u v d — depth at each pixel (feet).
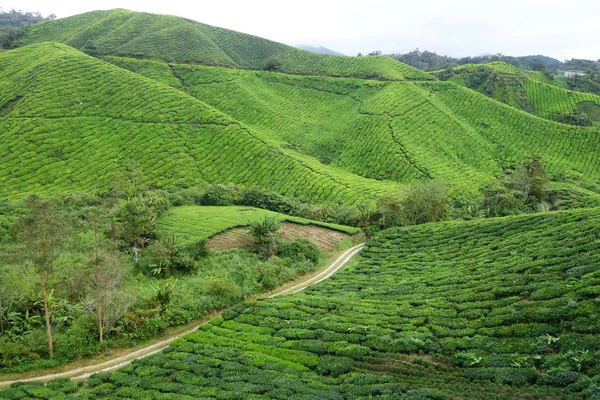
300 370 105.50
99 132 375.86
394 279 164.55
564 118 559.79
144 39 645.10
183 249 187.52
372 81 581.94
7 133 352.49
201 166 365.81
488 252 166.40
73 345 120.67
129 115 400.88
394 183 380.58
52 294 138.51
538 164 343.87
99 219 200.23
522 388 84.02
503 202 290.15
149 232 202.18
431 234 208.13
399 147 432.66
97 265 129.70
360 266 188.03
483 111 523.70
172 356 116.26
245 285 166.30
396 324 122.62
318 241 221.66
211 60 639.35
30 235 110.83
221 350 118.52
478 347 102.94
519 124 502.38
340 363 104.58
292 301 147.64
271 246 199.00
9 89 420.36
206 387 99.35
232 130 407.64
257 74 605.73
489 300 125.59
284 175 365.61
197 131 401.90
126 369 111.45
